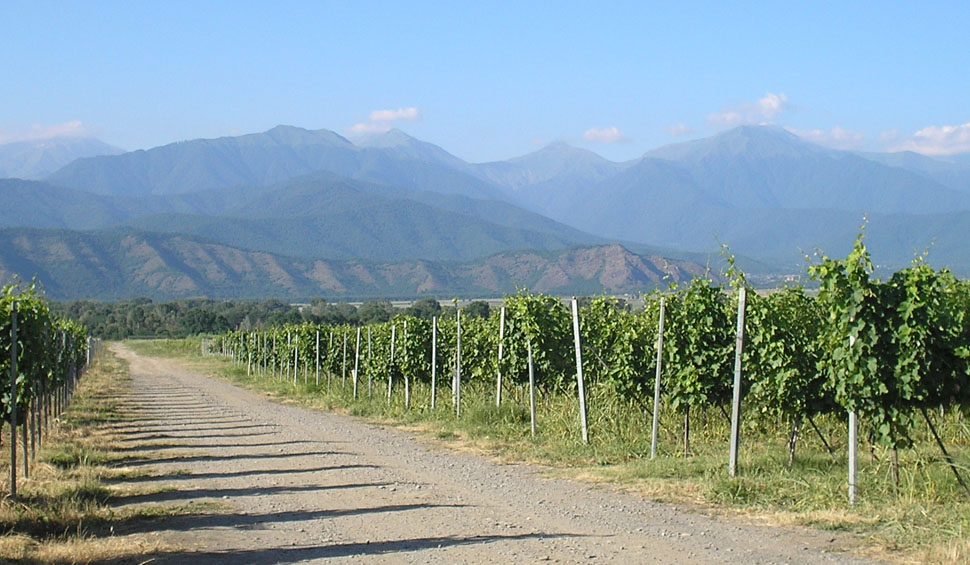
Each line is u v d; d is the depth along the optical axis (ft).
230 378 132.67
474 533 26.05
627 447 41.42
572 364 52.80
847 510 27.17
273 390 102.32
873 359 28.43
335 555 23.81
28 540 25.22
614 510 28.94
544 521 27.53
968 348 29.09
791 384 34.81
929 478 29.07
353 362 96.58
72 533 26.78
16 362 36.50
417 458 42.57
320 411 73.46
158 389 106.63
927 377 29.09
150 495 33.24
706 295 39.19
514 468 38.78
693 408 44.45
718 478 32.09
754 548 23.58
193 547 24.89
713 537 24.91
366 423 61.26
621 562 22.53
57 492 32.53
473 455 43.19
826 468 33.37
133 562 23.24
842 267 29.19
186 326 326.85
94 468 39.40
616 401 49.16
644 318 46.93
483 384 69.36
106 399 88.02
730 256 40.70
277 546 24.95
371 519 28.43
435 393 65.41
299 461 42.14
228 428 58.80
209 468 40.24
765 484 30.81
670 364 39.75
